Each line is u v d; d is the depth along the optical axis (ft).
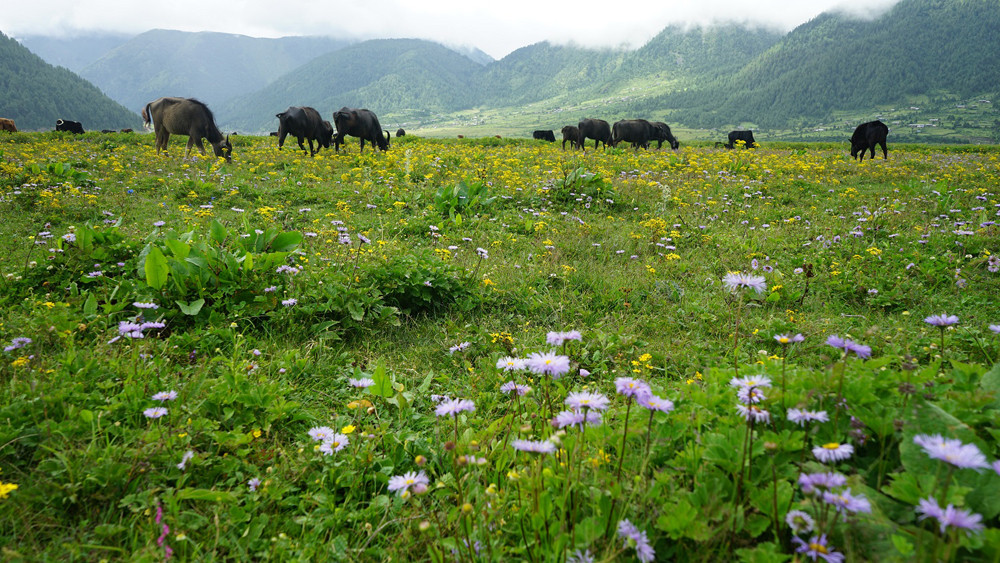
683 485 6.28
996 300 15.67
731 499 5.71
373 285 14.84
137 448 7.69
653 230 24.02
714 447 6.09
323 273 15.03
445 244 22.33
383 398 10.16
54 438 7.83
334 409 10.23
